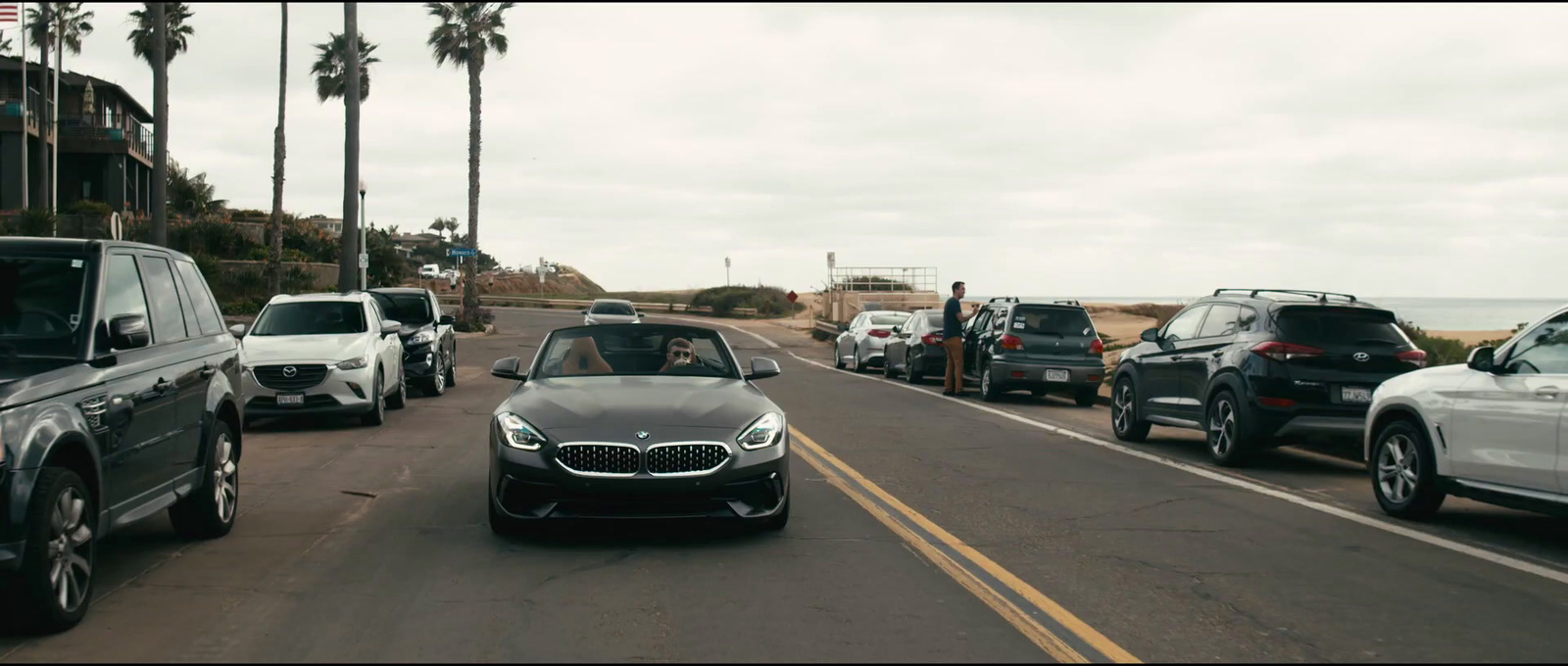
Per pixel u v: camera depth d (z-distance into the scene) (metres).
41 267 6.00
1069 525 8.06
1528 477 7.36
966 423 15.38
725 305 66.56
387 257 56.81
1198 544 7.45
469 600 5.82
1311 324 10.95
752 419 7.32
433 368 18.73
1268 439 10.98
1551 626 5.52
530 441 7.05
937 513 8.50
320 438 13.09
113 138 49.41
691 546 7.24
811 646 5.07
